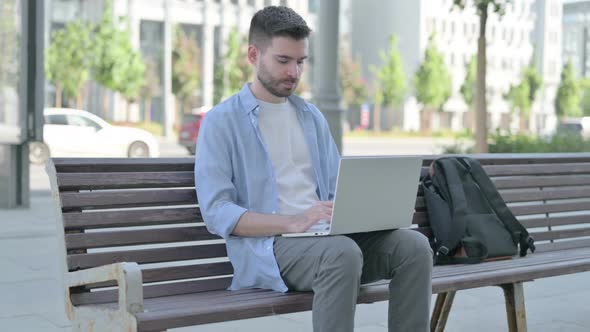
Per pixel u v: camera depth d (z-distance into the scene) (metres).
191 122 26.41
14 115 10.30
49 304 5.09
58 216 2.92
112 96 57.12
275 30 3.03
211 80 61.81
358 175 2.84
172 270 3.09
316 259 2.82
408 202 3.07
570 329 4.73
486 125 14.52
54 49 48.53
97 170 3.08
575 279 6.35
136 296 2.51
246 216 2.94
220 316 2.65
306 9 63.88
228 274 3.23
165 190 3.17
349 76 69.50
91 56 48.81
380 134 66.62
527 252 4.36
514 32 74.25
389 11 79.19
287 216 2.92
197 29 61.44
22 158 10.58
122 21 49.78
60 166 3.00
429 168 4.12
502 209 4.04
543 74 68.50
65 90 48.75
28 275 6.02
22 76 10.23
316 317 2.79
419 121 77.38
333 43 11.53
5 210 10.30
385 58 68.69
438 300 4.12
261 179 3.09
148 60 57.25
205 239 3.21
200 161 3.05
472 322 4.86
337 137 11.59
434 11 77.00
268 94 3.16
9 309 4.95
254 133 3.11
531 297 5.66
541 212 4.63
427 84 63.12
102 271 2.62
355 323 4.80
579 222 4.87
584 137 17.52
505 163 4.52
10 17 10.18
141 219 3.08
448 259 3.84
